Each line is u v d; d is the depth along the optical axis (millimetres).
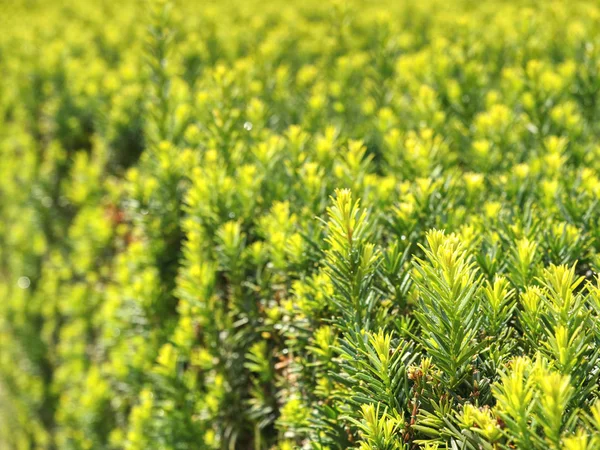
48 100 1705
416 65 1226
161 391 987
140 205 1034
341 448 700
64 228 1625
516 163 947
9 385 1872
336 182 876
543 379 542
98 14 2107
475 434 580
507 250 723
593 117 1065
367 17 1689
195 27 1751
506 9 1644
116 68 1738
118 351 1140
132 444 974
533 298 627
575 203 773
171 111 1144
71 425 1438
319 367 763
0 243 1945
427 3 1828
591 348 612
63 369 1547
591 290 609
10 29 2096
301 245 779
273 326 835
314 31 1649
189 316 929
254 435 883
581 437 529
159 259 1021
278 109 1233
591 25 1178
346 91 1232
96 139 1479
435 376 620
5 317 1817
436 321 615
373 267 671
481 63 1322
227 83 971
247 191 886
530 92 1037
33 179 1660
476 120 1063
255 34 1651
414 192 828
